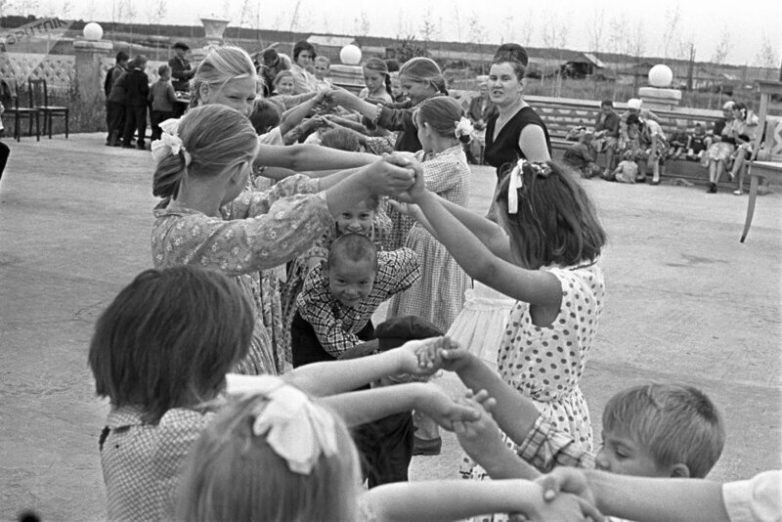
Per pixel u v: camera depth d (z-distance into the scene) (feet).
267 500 4.20
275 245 8.45
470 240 8.39
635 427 7.23
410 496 5.48
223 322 6.38
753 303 26.14
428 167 15.64
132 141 60.64
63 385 16.51
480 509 5.53
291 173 12.53
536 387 8.93
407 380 9.40
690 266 30.96
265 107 15.44
